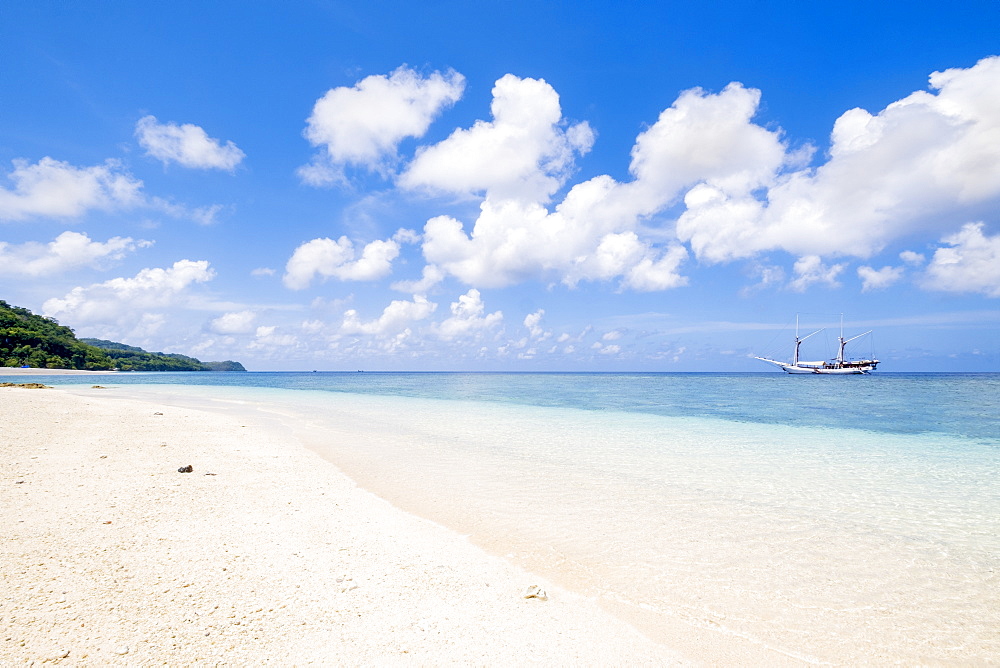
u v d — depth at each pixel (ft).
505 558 21.13
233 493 29.07
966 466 41.52
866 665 14.08
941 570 20.59
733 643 15.06
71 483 29.19
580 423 70.33
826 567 20.76
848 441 54.75
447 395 139.85
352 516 25.86
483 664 13.28
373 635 14.40
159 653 12.72
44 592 15.74
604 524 25.71
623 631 15.56
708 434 59.41
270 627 14.47
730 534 24.52
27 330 426.10
